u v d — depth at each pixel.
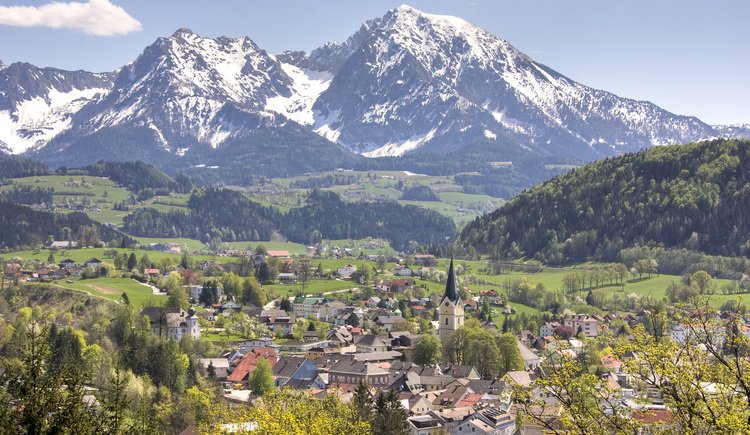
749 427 56.19
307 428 96.06
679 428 61.50
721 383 61.22
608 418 61.84
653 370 62.94
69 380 66.00
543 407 64.38
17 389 64.12
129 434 70.19
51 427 63.22
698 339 63.31
